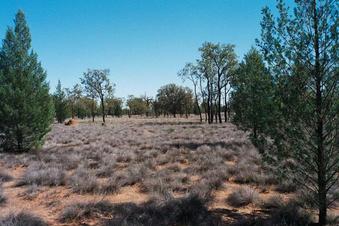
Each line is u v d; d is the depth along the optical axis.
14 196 11.92
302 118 7.41
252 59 18.50
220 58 61.22
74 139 33.97
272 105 7.74
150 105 136.62
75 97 103.75
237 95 18.67
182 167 16.59
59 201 10.98
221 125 51.84
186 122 73.44
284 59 7.57
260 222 8.34
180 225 8.52
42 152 22.33
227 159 18.22
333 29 7.17
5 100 22.70
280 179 8.37
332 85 7.39
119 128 52.78
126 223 8.20
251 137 8.63
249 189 11.03
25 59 23.75
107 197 11.65
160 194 10.98
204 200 10.09
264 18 7.75
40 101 24.16
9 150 23.50
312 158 7.57
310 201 8.30
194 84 68.69
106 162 17.53
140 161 18.11
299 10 7.48
